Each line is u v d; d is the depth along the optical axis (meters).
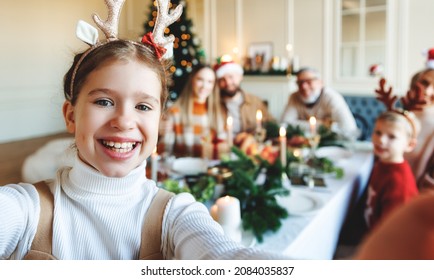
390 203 1.50
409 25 4.77
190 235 0.61
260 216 1.19
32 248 0.61
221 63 2.96
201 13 6.29
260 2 5.79
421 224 0.25
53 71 5.71
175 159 1.99
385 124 1.56
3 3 5.12
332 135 2.46
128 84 0.58
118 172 0.59
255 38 5.91
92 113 0.58
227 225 1.05
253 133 2.54
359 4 5.05
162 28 0.67
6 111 5.24
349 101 5.10
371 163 2.23
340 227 1.64
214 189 1.45
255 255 0.53
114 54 0.58
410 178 1.56
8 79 5.24
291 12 5.56
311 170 1.84
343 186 1.69
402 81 4.89
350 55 5.20
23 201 0.62
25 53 5.40
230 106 2.93
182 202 0.69
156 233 0.65
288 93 5.31
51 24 5.65
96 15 0.63
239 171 1.41
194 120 2.60
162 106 0.66
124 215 0.65
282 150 1.77
